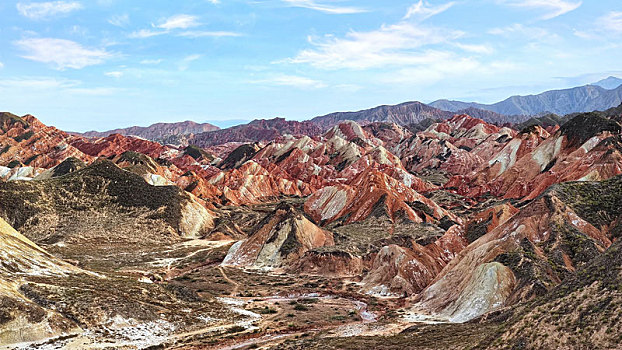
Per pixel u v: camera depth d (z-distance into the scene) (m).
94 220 150.00
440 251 106.00
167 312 68.38
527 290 67.69
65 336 54.97
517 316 45.91
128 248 136.12
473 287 72.56
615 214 87.00
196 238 158.00
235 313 75.31
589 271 44.78
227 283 102.75
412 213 147.00
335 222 154.50
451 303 75.69
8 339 51.94
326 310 80.81
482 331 50.03
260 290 97.06
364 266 111.31
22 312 54.38
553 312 41.28
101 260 119.56
